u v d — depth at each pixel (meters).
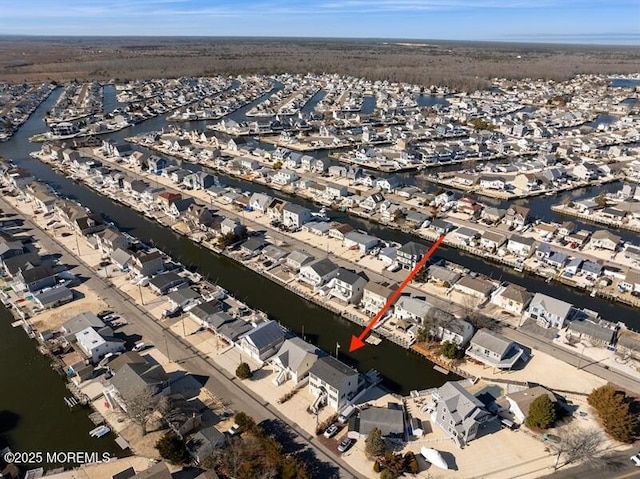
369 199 109.31
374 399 55.03
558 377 57.75
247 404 53.59
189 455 46.38
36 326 66.75
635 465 46.25
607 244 89.12
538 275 82.31
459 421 48.81
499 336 60.81
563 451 46.31
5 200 112.81
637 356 60.25
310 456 47.00
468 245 92.06
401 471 44.97
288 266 82.88
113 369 55.84
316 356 58.00
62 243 91.31
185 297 71.81
